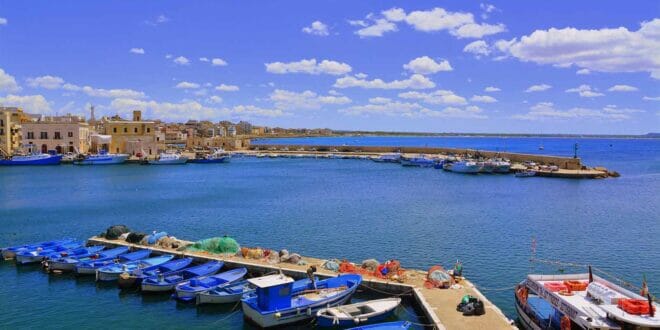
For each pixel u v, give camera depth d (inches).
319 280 1453.0
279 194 3612.2
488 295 1450.5
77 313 1333.7
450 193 3673.7
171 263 1624.0
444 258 1830.7
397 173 5497.1
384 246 2000.5
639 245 2034.9
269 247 1998.0
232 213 2790.4
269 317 1203.2
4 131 6112.2
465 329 1099.3
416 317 1268.5
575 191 3799.2
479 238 2137.1
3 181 4384.8
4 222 2532.0
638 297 1025.5
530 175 4990.2
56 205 3075.8
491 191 3804.1
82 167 5846.5
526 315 1189.1
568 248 1982.0
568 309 1032.2
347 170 5920.3
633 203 3169.3
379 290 1416.1
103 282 1539.1
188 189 3917.3
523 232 2262.6
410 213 2763.3
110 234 1968.5
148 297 1438.2
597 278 1175.0
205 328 1242.6
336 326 1205.7
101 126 7844.5
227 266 1636.3
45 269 1670.8
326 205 3075.8
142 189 3902.6
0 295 1456.7
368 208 2945.4
